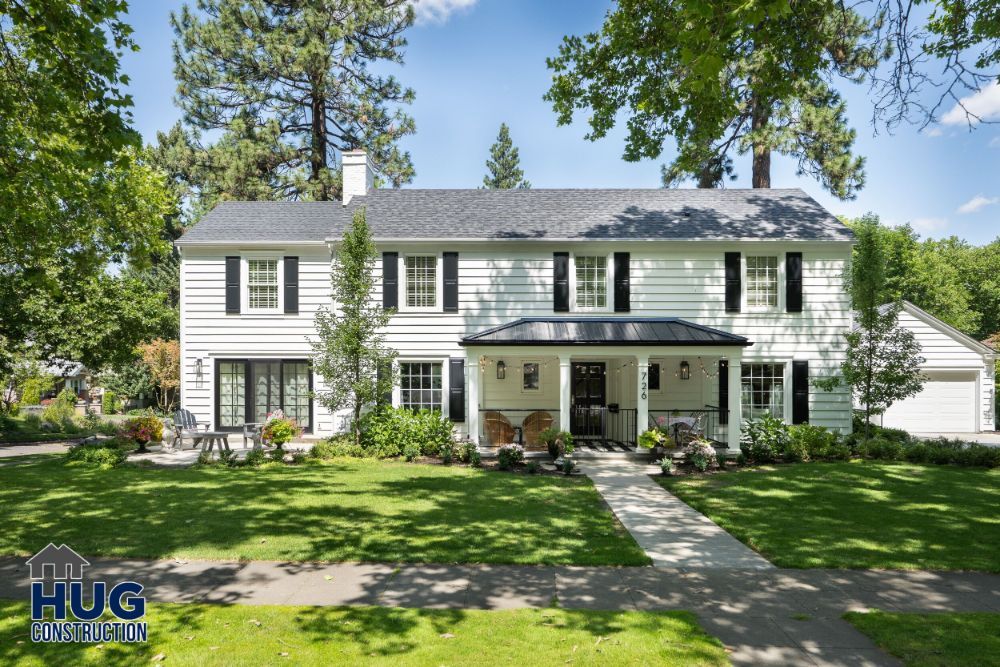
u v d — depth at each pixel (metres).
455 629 5.02
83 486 11.23
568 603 5.70
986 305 42.75
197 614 5.32
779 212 18.62
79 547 7.37
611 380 18.20
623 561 6.96
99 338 19.61
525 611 5.45
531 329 16.27
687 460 14.23
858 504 10.06
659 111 13.06
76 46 7.64
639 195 19.97
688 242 17.09
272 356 18.14
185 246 18.03
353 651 4.58
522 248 17.50
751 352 17.20
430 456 15.20
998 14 9.41
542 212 18.80
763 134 21.92
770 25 10.41
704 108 12.39
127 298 20.64
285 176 29.66
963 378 22.89
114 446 16.16
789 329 17.25
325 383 15.96
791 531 8.35
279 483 11.62
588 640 4.80
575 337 15.66
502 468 13.62
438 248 17.52
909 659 4.51
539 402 17.94
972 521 8.91
